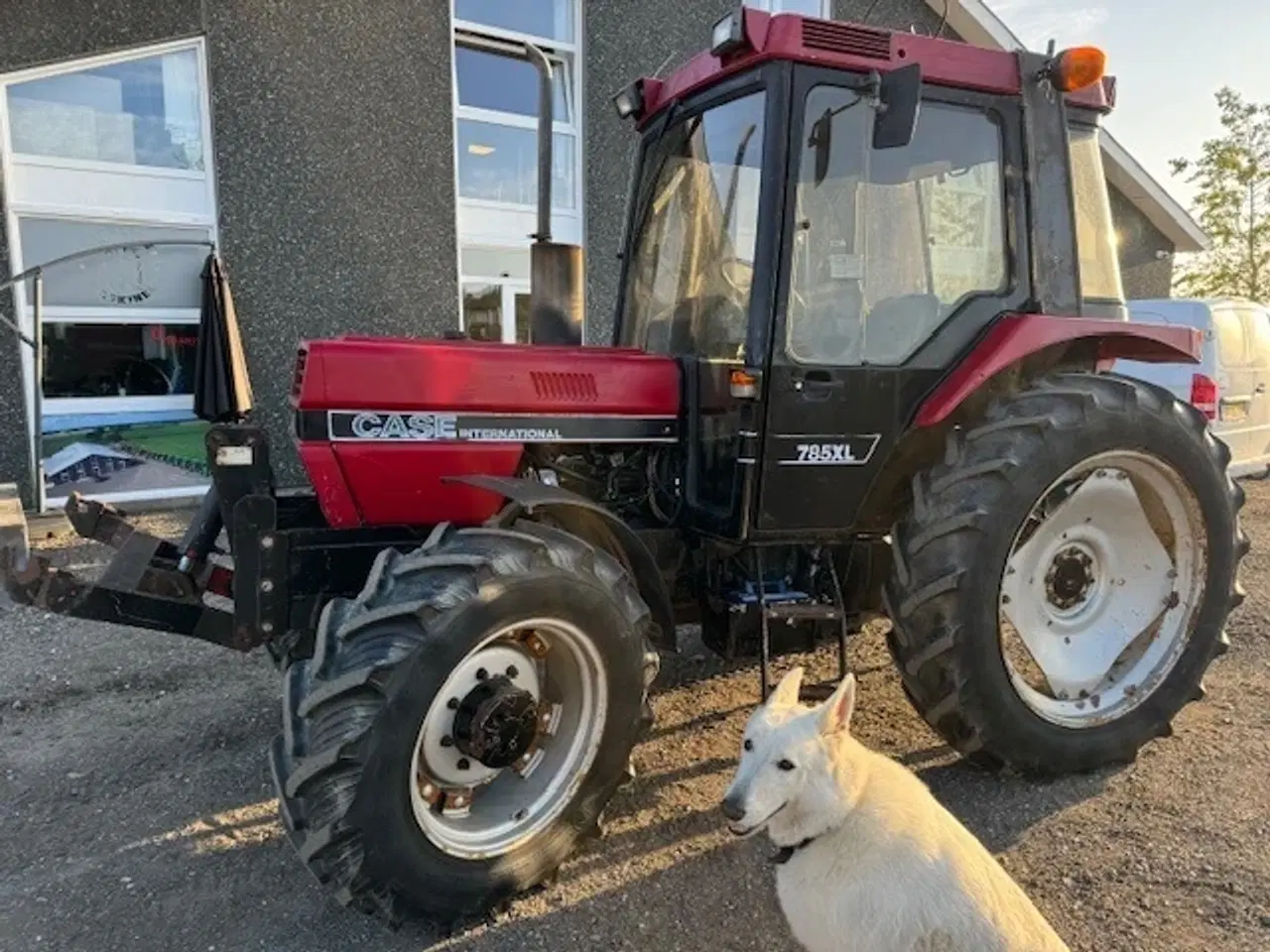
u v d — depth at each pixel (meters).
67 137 7.15
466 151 9.16
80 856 2.94
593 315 10.04
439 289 8.84
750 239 3.28
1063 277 3.56
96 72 7.22
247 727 3.87
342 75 8.13
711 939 2.54
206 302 7.34
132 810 3.22
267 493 3.00
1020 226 3.46
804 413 3.18
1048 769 3.32
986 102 3.39
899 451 3.36
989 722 3.21
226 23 7.57
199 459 7.89
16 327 6.54
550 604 2.65
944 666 3.15
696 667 4.41
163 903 2.70
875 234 3.27
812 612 3.27
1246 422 8.87
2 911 2.66
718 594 3.43
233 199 7.80
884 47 3.18
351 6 8.09
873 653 4.59
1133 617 3.61
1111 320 3.59
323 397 2.94
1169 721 3.52
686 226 3.65
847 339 3.24
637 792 3.30
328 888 2.51
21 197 6.96
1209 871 2.77
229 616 3.09
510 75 9.39
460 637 2.49
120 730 3.84
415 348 3.08
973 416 3.45
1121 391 3.39
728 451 3.26
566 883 2.79
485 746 2.60
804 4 10.46
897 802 2.19
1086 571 3.59
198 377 7.40
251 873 2.86
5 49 6.78
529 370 3.21
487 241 9.32
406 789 2.44
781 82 3.07
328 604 2.68
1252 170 22.23
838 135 3.14
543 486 2.89
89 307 7.33
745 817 2.12
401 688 2.41
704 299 3.52
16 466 7.03
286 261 8.08
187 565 3.18
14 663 4.54
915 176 3.31
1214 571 3.56
